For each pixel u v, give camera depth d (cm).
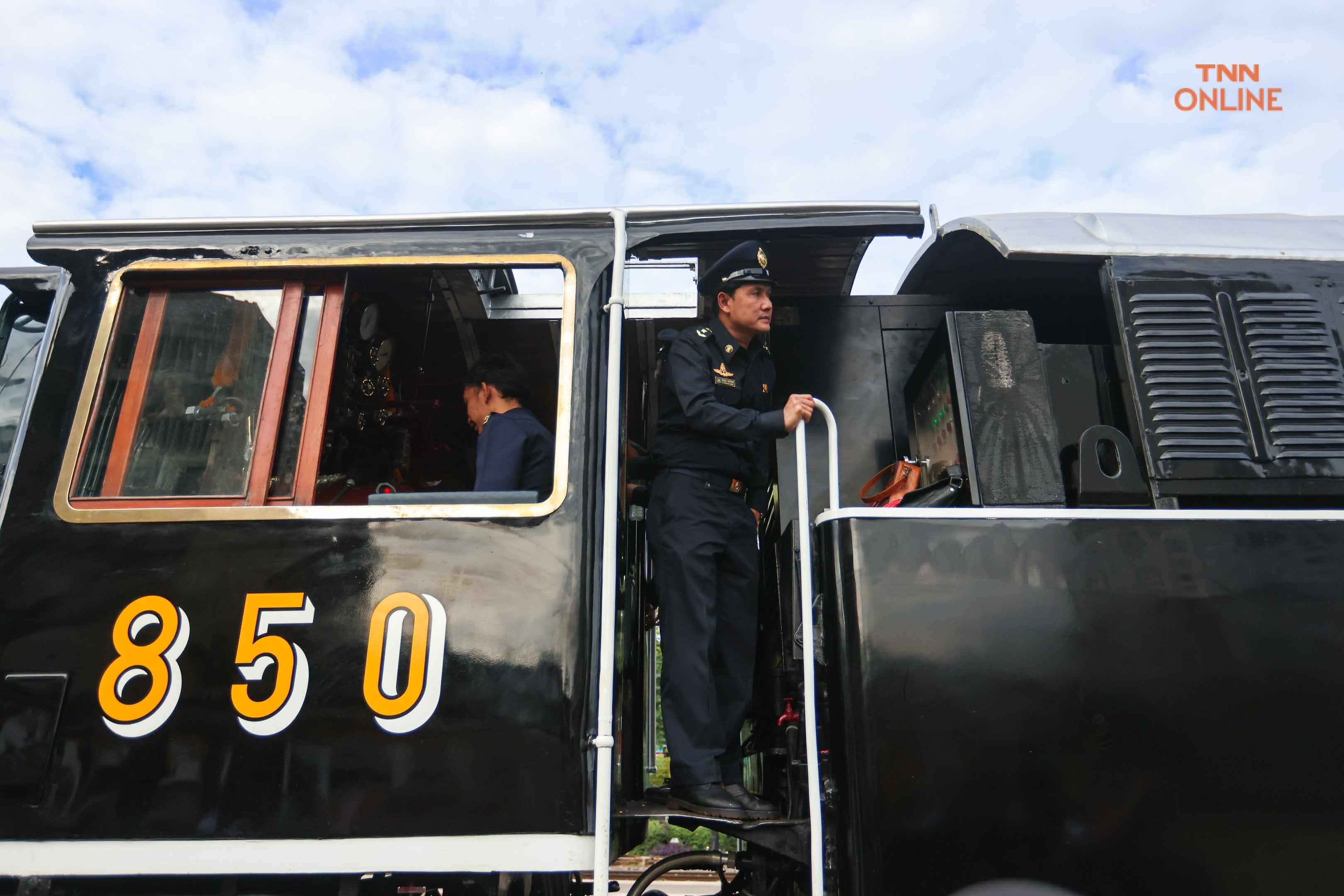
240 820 194
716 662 242
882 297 310
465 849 191
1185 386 229
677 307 246
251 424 226
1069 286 291
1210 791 188
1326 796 189
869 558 203
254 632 205
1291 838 186
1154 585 202
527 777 195
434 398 342
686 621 230
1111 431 226
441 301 287
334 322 236
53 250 240
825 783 200
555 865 190
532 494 218
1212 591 202
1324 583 204
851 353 303
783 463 285
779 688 248
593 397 226
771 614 274
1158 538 206
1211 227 253
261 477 220
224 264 237
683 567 233
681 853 262
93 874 192
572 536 212
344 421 249
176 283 239
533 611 206
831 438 222
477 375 268
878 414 296
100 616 208
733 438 233
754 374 260
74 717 202
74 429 223
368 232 243
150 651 205
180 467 223
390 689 201
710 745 221
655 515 246
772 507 288
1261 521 208
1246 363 231
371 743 198
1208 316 234
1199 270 238
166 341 235
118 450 224
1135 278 237
